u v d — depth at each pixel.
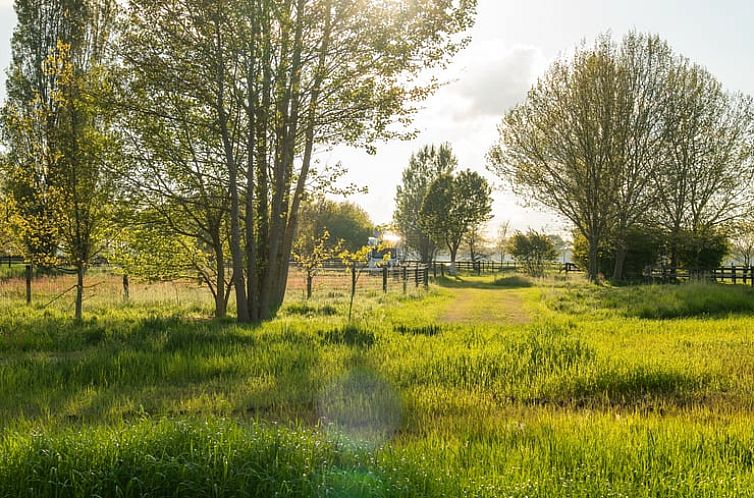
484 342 11.67
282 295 18.00
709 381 8.59
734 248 59.88
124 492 4.75
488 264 67.00
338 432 5.79
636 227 40.06
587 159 37.03
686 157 39.94
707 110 39.16
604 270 44.44
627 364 9.01
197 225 16.97
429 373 8.96
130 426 5.76
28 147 15.36
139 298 21.22
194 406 7.38
